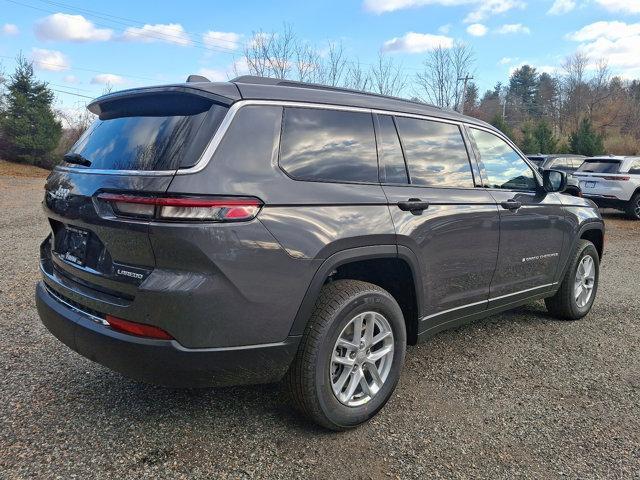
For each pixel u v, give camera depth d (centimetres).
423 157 338
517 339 443
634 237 1088
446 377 361
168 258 229
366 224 282
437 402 324
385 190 303
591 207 512
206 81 275
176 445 266
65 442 265
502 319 501
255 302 243
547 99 6869
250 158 250
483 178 382
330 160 284
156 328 233
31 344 390
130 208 235
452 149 362
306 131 278
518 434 289
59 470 241
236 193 238
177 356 233
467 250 354
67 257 281
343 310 272
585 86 5956
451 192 347
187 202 226
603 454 272
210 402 312
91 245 262
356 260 279
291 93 279
